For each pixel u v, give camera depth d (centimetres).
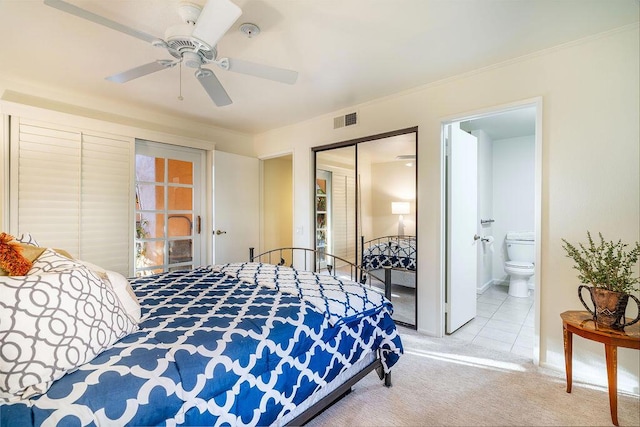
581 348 206
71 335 98
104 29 193
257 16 180
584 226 205
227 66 180
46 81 270
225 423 109
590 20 185
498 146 475
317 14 179
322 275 227
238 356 117
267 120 389
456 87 265
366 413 169
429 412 170
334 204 364
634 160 190
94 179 303
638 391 187
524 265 401
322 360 149
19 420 78
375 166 324
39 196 271
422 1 168
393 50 221
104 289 121
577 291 204
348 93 302
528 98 227
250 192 441
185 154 388
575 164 209
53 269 123
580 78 207
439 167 276
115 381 93
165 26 190
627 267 175
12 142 259
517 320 323
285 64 242
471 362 229
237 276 221
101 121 306
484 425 160
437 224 277
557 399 182
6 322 88
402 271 306
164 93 298
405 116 298
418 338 274
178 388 99
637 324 175
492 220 471
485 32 199
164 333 124
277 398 127
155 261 357
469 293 319
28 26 189
